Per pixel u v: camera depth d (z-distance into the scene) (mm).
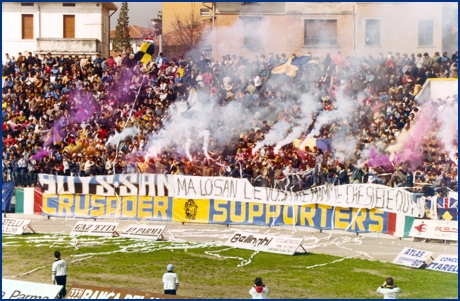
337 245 31344
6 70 48500
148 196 37062
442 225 31281
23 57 48812
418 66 42438
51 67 48125
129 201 37344
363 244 31453
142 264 28594
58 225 36906
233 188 35719
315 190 34156
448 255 27406
